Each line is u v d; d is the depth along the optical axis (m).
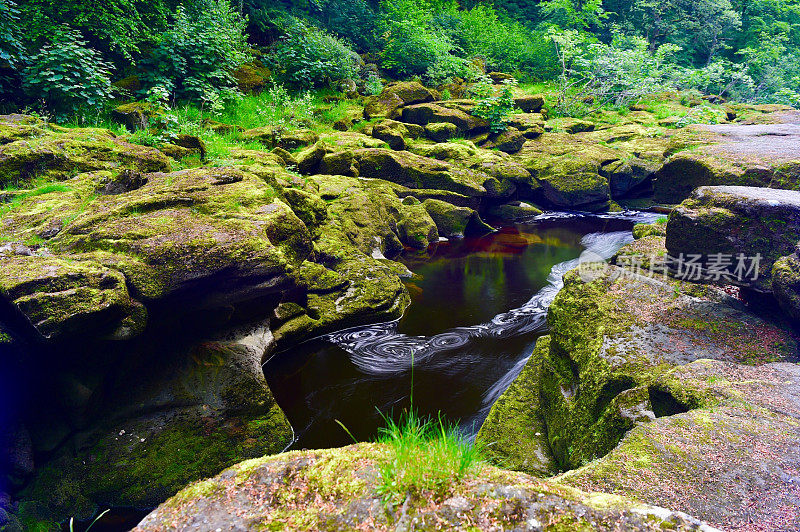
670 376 2.75
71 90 8.55
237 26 13.56
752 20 28.03
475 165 11.66
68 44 8.39
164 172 5.95
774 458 1.94
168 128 8.26
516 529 1.23
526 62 21.91
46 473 3.33
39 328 2.95
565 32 17.45
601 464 1.98
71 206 4.53
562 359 4.02
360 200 8.66
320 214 7.33
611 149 13.00
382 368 5.21
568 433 3.37
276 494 1.42
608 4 26.84
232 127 10.18
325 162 9.80
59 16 9.37
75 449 3.50
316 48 14.20
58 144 5.86
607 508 1.29
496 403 4.18
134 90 10.24
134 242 3.85
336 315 5.91
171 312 3.89
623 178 12.22
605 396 3.16
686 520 1.23
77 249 3.80
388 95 13.90
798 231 3.45
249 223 4.43
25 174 5.38
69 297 3.10
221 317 4.32
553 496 1.32
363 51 19.06
